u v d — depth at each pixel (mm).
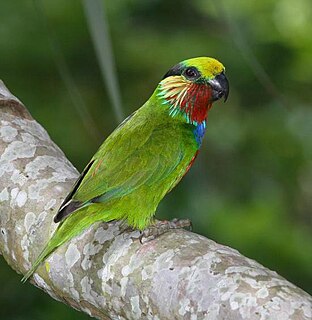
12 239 7227
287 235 15742
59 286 6863
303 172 18016
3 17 16766
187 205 15031
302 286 15086
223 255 6113
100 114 16766
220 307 5773
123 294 6406
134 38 17938
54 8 16828
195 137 8070
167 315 6102
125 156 7637
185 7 18297
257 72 8461
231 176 17844
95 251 6691
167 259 6250
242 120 18000
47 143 7754
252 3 18750
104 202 7285
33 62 16609
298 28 18531
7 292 13812
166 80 8227
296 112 17922
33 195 7227
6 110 7953
